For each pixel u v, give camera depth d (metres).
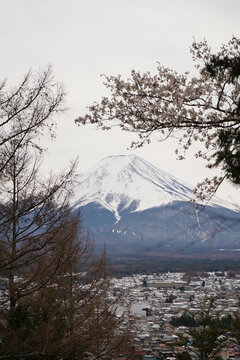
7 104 15.30
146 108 12.85
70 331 21.53
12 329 16.17
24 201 17.03
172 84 12.84
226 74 12.61
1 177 16.77
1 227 16.69
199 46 12.88
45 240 16.11
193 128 12.75
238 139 11.73
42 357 16.30
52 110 15.76
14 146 15.84
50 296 19.59
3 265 14.65
